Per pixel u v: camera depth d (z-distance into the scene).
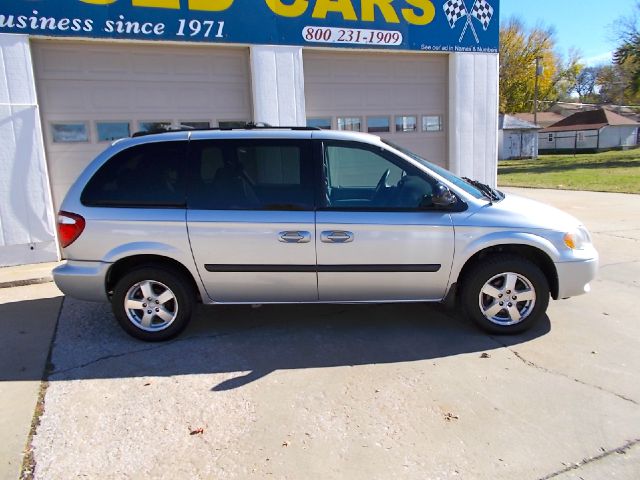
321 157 4.15
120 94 7.43
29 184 6.86
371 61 8.72
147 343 4.26
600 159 35.25
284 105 8.01
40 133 6.86
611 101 64.12
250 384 3.51
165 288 4.21
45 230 7.01
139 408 3.21
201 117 7.87
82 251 4.09
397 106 9.03
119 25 7.05
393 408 3.15
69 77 7.16
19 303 5.44
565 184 18.53
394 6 8.37
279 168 4.14
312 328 4.53
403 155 4.21
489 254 4.21
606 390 3.31
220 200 4.08
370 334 4.36
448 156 9.45
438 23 8.72
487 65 9.22
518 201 4.49
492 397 3.26
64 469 2.62
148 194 4.11
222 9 7.46
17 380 3.62
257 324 4.65
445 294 4.23
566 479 2.48
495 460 2.63
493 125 9.45
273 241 4.04
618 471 2.53
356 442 2.81
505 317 4.26
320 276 4.11
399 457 2.68
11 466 2.65
